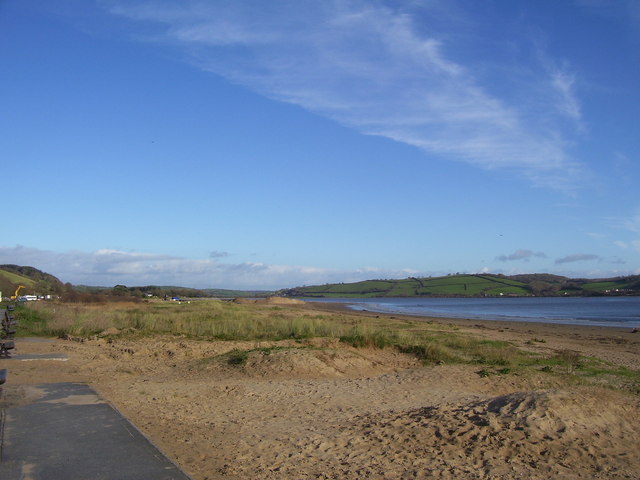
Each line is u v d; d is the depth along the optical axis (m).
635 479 5.31
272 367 11.98
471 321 43.88
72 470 4.89
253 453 5.98
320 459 5.80
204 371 12.07
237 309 41.91
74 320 21.72
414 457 5.86
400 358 14.85
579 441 6.23
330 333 19.39
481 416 7.02
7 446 5.56
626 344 23.64
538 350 18.62
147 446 5.60
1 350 13.28
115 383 10.25
